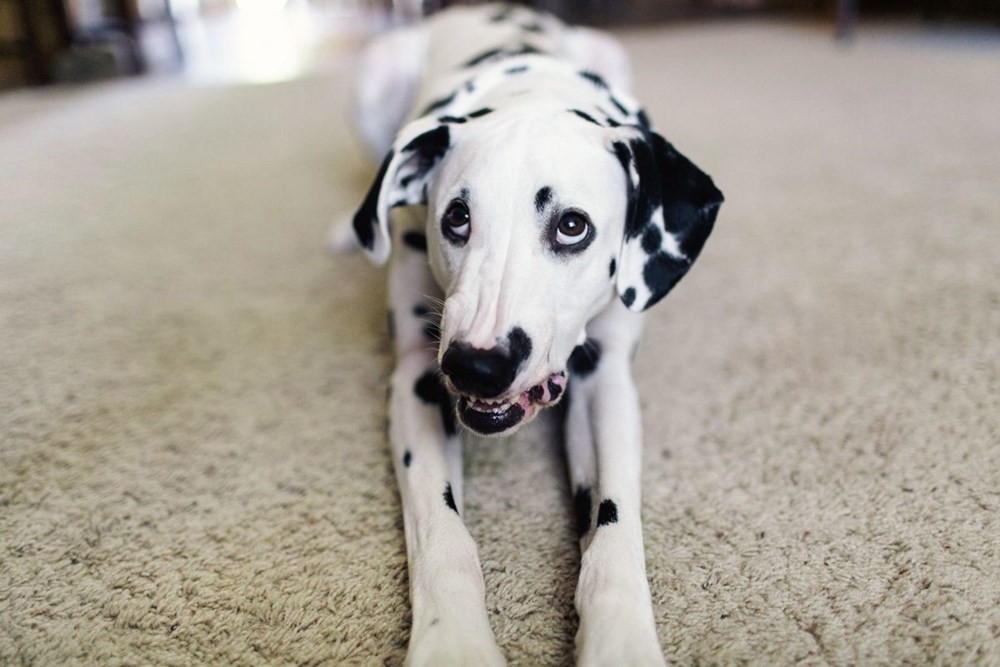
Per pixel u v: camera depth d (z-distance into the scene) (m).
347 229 1.92
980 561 0.95
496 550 1.01
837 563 0.96
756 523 1.04
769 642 0.86
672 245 1.09
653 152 1.08
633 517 0.96
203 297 1.71
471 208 1.04
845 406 1.28
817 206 2.06
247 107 3.33
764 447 1.19
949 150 2.40
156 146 2.78
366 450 1.22
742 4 5.56
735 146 2.55
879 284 1.66
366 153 2.29
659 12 5.57
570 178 1.02
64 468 1.18
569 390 1.21
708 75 3.56
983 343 1.42
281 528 1.06
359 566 0.99
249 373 1.43
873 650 0.84
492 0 5.05
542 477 1.15
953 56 3.70
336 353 1.49
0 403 1.33
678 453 1.19
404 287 1.31
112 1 4.08
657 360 1.44
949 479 1.10
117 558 1.01
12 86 3.77
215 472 1.18
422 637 0.82
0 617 0.92
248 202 2.25
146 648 0.88
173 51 4.78
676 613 0.90
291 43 5.15
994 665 0.82
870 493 1.08
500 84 1.40
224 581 0.97
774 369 1.40
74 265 1.85
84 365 1.45
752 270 1.75
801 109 2.93
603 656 0.78
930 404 1.27
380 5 6.03
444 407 1.14
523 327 0.95
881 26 4.67
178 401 1.35
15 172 2.49
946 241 1.83
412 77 2.14
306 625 0.90
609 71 2.22
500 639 0.88
